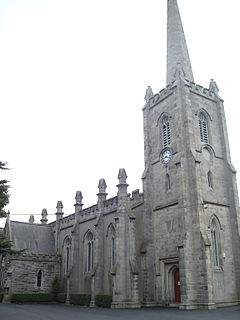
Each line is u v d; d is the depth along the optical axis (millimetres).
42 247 60500
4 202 30156
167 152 43844
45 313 32688
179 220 39250
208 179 41594
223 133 45094
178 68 45156
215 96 47062
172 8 52344
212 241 39062
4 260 56688
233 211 41406
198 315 27875
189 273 35844
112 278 40781
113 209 46250
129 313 31406
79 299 47219
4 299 51938
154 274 41406
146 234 42781
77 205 55531
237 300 38406
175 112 43594
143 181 45375
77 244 53656
